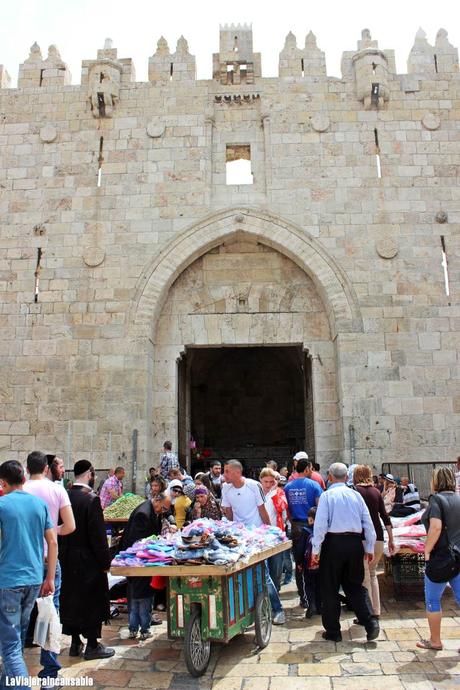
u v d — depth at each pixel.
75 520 7.96
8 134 20.55
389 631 8.91
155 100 20.55
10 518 6.27
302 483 10.66
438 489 8.23
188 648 7.18
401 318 18.62
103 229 19.59
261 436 32.91
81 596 7.87
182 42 21.05
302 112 20.22
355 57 20.42
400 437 17.81
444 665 7.45
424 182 19.58
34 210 19.86
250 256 20.22
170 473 13.68
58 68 21.03
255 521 9.88
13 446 18.22
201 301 20.00
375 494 9.55
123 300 19.08
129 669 7.58
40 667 7.68
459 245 19.12
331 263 19.06
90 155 20.19
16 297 19.25
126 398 18.39
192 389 32.91
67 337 18.89
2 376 18.72
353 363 18.34
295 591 12.04
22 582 6.15
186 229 19.48
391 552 9.62
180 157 20.05
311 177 19.70
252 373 33.38
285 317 19.83
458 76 20.39
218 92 20.58
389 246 19.09
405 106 20.16
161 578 9.09
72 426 18.27
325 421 19.00
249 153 21.16
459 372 18.25
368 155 19.81
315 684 6.94
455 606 10.28
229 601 7.79
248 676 7.27
